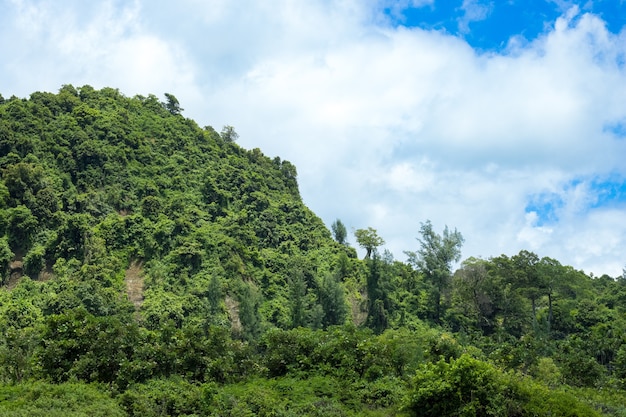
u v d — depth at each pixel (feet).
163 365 124.36
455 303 320.50
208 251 299.99
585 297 320.09
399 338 154.71
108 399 108.47
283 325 276.82
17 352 129.39
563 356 175.94
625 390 156.04
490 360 156.46
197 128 454.40
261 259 319.06
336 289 295.89
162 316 242.78
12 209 280.51
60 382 117.80
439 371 110.63
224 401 112.27
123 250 288.92
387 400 121.19
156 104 467.93
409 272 353.31
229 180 390.21
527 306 305.32
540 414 103.91
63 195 307.37
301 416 111.24
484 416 104.27
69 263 270.05
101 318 130.62
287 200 407.03
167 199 350.43
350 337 140.87
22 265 269.03
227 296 280.31
